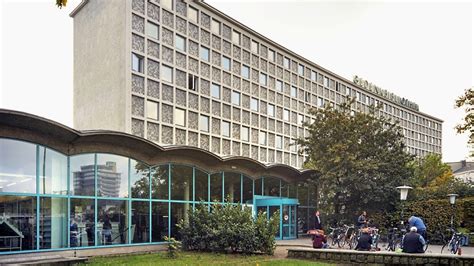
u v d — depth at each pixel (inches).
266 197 1206.9
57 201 754.8
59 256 705.6
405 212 1123.9
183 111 1371.8
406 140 2881.4
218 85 1513.3
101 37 1318.9
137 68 1252.5
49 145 751.1
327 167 1226.0
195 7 1446.9
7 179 693.9
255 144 1657.2
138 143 855.7
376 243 858.1
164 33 1325.0
